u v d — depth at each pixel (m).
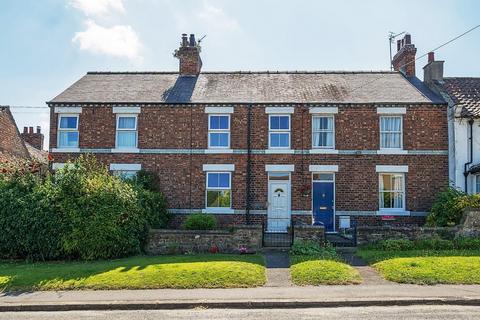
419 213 21.02
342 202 21.19
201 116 21.88
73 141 22.22
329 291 11.57
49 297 11.41
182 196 21.53
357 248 16.89
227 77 25.05
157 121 21.94
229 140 21.73
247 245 17.06
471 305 10.59
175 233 17.33
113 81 24.62
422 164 21.23
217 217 21.27
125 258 16.14
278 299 10.89
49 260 16.34
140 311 10.48
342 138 21.44
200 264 14.10
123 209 16.70
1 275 13.58
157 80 24.75
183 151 21.72
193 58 25.31
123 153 21.80
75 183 16.62
